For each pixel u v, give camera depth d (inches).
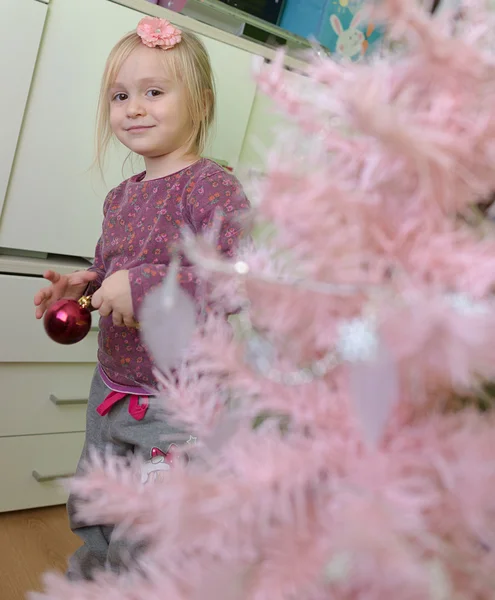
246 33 57.0
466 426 9.7
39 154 48.3
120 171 52.0
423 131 9.0
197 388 13.3
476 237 10.4
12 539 51.3
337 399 10.8
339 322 10.5
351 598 9.2
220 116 54.1
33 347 50.7
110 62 41.9
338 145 10.8
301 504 9.6
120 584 12.0
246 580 9.5
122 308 32.3
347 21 53.8
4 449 52.5
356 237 10.0
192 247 12.2
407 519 8.4
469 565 9.2
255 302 11.3
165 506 10.3
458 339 7.9
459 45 9.3
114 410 41.0
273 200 9.9
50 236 50.6
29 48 45.1
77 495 14.1
